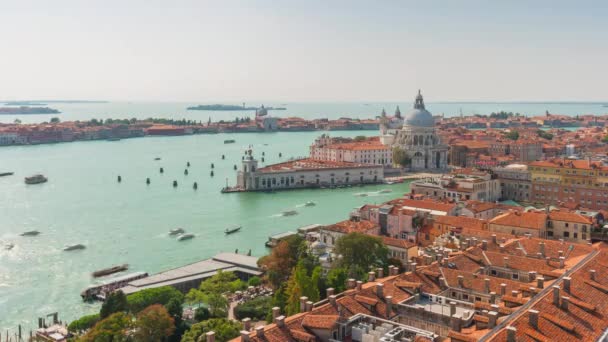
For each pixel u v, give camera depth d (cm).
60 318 14750
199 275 16900
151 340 11044
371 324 7600
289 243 15800
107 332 10844
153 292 13675
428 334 7169
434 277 9994
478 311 8181
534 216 16962
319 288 11581
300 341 7044
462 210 19688
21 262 19925
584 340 7006
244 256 19100
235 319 13375
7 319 14700
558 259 11269
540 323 7075
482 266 11256
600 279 9362
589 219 16625
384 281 9319
